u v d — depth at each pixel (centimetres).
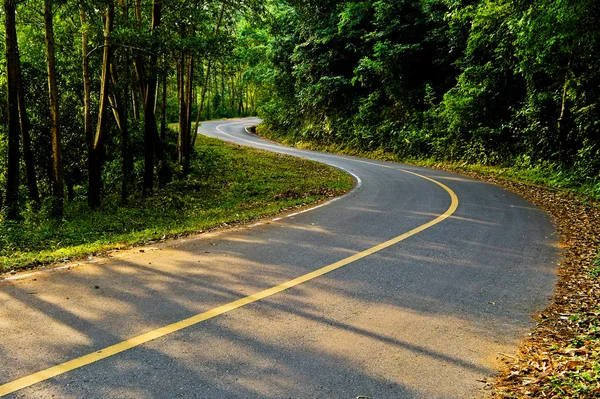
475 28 1962
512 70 1973
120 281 571
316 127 3406
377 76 2953
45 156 1595
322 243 772
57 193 1196
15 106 1186
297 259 674
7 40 1169
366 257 686
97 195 1376
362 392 333
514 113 2041
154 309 481
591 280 587
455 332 440
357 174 1933
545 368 369
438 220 962
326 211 1093
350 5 2830
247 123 5547
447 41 2514
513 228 893
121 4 1415
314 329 439
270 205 1284
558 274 617
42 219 1145
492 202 1208
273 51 3719
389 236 822
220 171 2148
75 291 533
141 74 1562
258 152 2934
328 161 2503
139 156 2061
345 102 3275
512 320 471
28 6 1313
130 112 2166
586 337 420
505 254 710
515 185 1595
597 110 1557
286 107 4016
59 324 440
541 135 1817
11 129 1182
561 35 1270
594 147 1555
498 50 1844
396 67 2734
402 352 397
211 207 1390
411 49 2605
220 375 353
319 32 3106
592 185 1439
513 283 580
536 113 1831
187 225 986
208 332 428
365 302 510
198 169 2150
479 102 2147
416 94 2744
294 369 364
